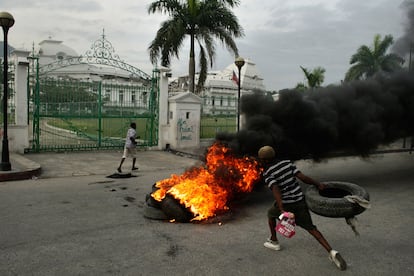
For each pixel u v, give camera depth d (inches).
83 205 271.0
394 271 162.7
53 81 541.3
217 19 741.9
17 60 503.5
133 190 326.6
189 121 632.4
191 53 758.5
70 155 530.3
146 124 627.5
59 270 158.9
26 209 256.8
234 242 195.6
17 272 156.3
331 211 169.6
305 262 170.7
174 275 155.3
